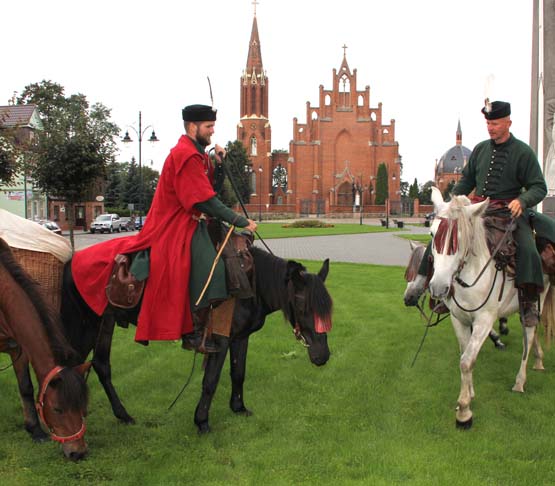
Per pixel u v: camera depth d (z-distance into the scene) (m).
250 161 92.81
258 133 95.81
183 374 6.93
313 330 4.66
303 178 91.06
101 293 4.74
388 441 4.95
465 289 5.35
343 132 90.31
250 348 8.20
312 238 36.97
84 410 3.77
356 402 5.97
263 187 95.69
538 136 13.69
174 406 5.80
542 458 4.66
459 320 5.69
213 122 4.95
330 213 85.62
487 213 5.85
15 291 4.10
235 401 5.61
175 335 4.59
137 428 5.21
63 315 4.94
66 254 5.05
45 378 3.87
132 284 4.62
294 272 4.70
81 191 18.58
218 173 5.15
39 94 56.38
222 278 4.69
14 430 5.18
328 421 5.44
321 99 90.25
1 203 43.00
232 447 4.82
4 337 4.45
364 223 72.06
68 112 18.72
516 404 5.94
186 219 4.79
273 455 4.65
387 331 9.40
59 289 4.93
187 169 4.62
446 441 5.00
